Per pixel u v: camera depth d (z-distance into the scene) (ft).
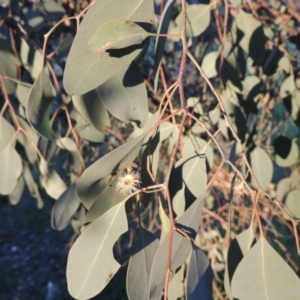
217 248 3.04
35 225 5.78
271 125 2.84
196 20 1.76
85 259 1.11
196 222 1.06
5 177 1.72
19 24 1.90
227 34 1.94
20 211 5.96
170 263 0.96
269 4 2.35
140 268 1.15
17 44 1.99
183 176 1.22
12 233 5.66
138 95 1.27
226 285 1.20
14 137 1.74
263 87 2.42
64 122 2.48
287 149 1.97
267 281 1.09
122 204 1.12
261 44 1.86
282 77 2.49
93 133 1.91
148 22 1.16
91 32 1.11
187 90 2.60
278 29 2.28
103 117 1.49
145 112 1.26
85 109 1.48
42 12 2.10
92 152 2.89
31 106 1.30
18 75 1.94
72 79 1.10
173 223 0.98
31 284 4.92
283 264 1.08
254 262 1.10
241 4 1.87
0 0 1.98
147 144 1.19
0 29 1.85
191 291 1.02
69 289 1.11
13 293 4.82
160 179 2.90
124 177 1.12
